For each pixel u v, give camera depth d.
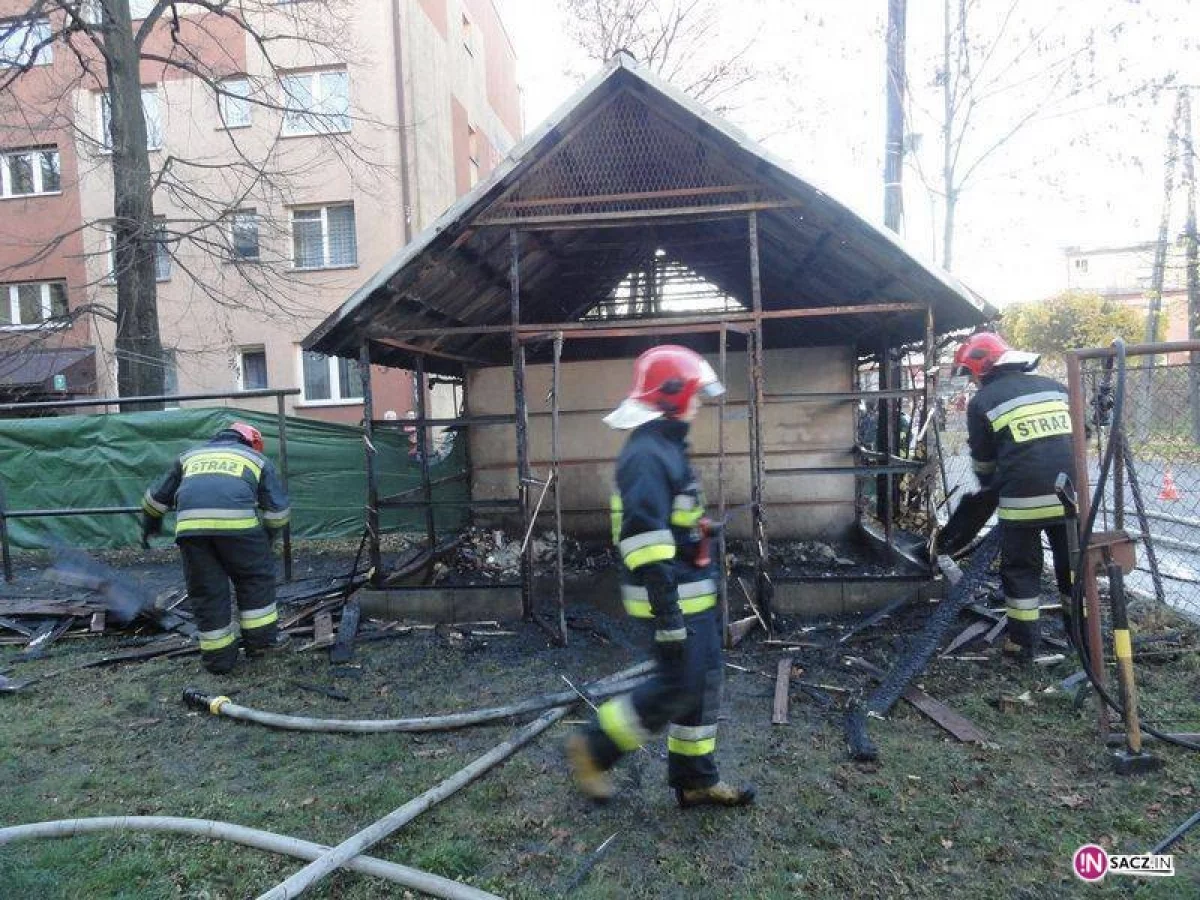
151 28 11.70
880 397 5.72
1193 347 3.42
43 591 7.37
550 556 7.71
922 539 7.64
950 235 10.05
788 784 3.44
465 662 5.10
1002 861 2.86
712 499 8.03
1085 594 3.69
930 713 4.04
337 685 4.80
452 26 19.55
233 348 15.13
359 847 2.89
